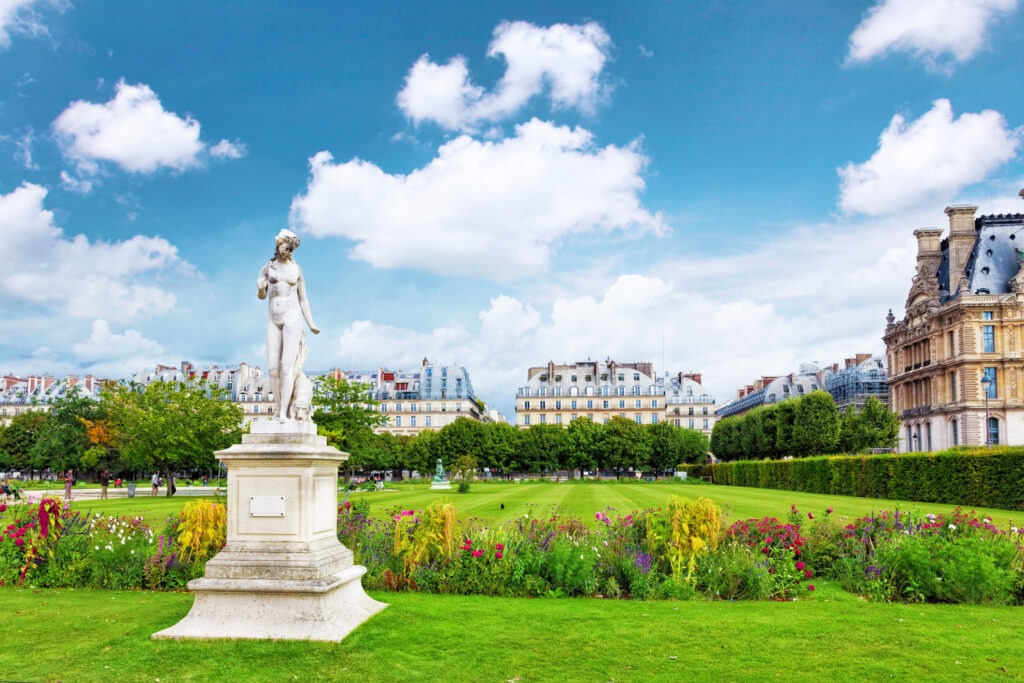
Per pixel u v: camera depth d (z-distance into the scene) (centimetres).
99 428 8388
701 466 10738
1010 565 1453
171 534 1662
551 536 1622
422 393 15462
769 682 918
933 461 4547
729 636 1125
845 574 1585
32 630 1134
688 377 18412
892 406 12144
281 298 1240
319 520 1190
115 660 986
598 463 12375
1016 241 10256
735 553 1528
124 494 6094
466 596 1434
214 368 15625
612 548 1588
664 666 976
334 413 6712
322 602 1106
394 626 1153
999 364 9681
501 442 12019
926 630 1167
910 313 11394
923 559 1434
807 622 1217
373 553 1573
